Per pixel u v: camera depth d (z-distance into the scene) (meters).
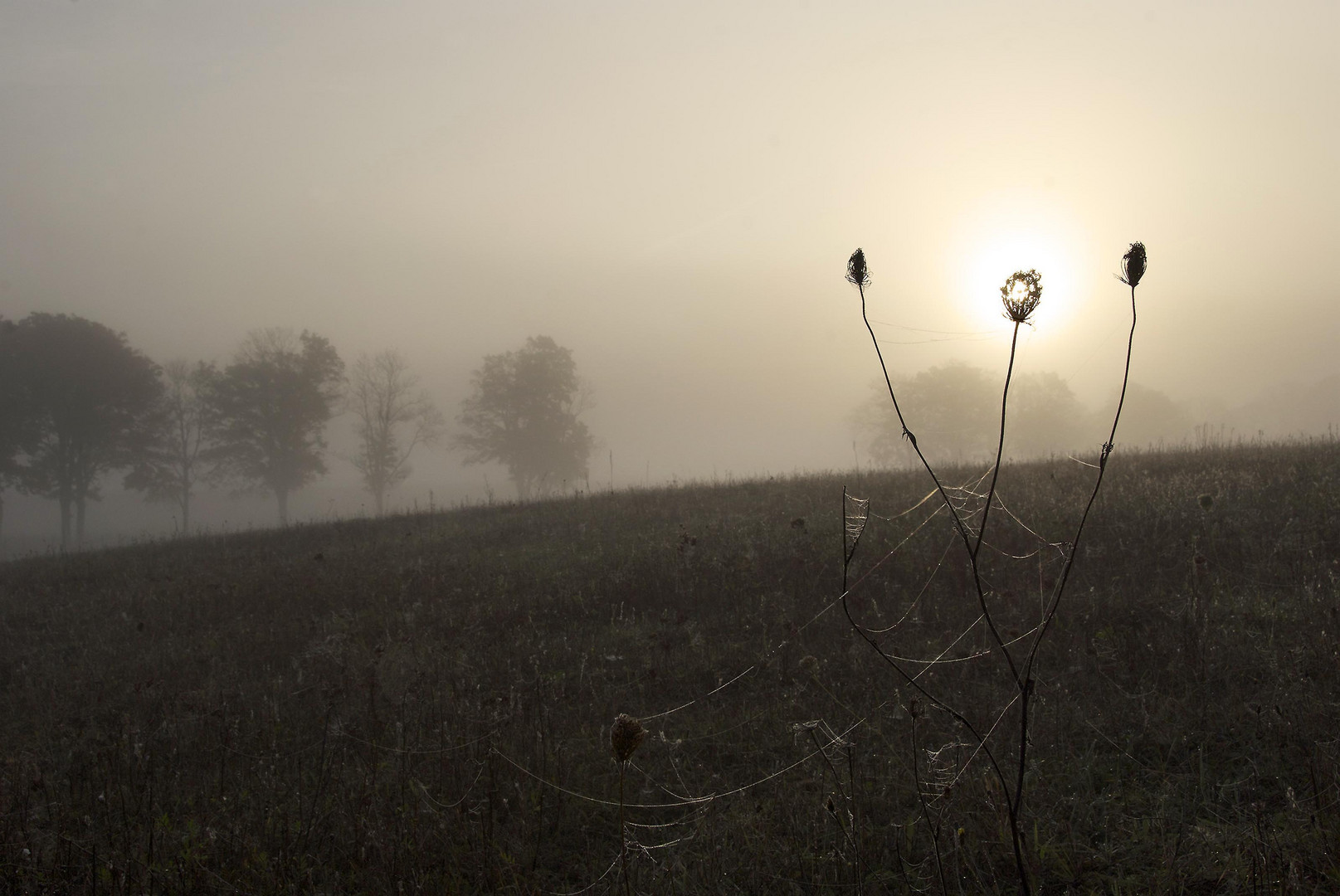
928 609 6.34
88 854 3.67
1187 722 3.96
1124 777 3.65
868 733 4.31
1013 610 5.93
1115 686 4.51
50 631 10.10
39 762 5.37
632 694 5.59
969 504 9.05
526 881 3.26
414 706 5.53
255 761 4.95
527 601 8.38
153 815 4.11
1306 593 5.35
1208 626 5.05
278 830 3.81
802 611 6.68
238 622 9.38
